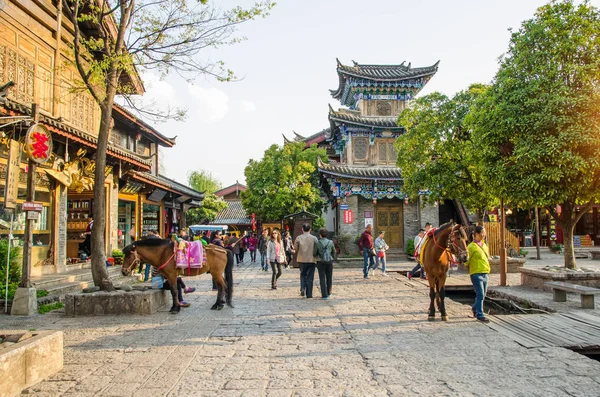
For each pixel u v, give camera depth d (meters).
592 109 10.15
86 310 9.46
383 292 12.74
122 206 21.62
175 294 9.73
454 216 28.09
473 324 8.41
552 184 10.69
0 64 11.77
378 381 5.42
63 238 14.75
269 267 22.52
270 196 30.20
